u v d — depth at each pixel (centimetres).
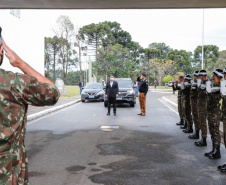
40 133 875
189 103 866
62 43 6812
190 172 489
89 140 767
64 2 1277
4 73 144
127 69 7925
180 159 575
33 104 153
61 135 841
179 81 1009
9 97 141
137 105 1906
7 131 139
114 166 525
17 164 145
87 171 495
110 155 606
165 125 1035
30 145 704
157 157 590
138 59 9162
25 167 152
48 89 154
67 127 992
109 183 434
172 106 1825
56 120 1177
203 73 654
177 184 430
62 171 496
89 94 2159
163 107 1756
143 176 467
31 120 1178
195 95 770
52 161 559
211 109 576
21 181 148
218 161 559
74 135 841
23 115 149
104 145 704
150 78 10406
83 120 1174
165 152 633
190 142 741
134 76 9519
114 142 740
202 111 684
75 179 454
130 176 468
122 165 532
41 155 606
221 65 8600
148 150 652
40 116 1317
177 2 1284
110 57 7369
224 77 502
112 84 1318
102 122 1112
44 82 160
